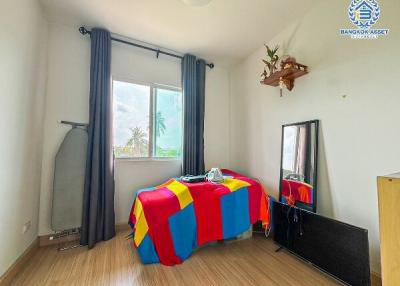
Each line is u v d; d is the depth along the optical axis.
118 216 2.45
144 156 2.68
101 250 1.95
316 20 1.94
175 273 1.59
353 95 1.63
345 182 1.67
